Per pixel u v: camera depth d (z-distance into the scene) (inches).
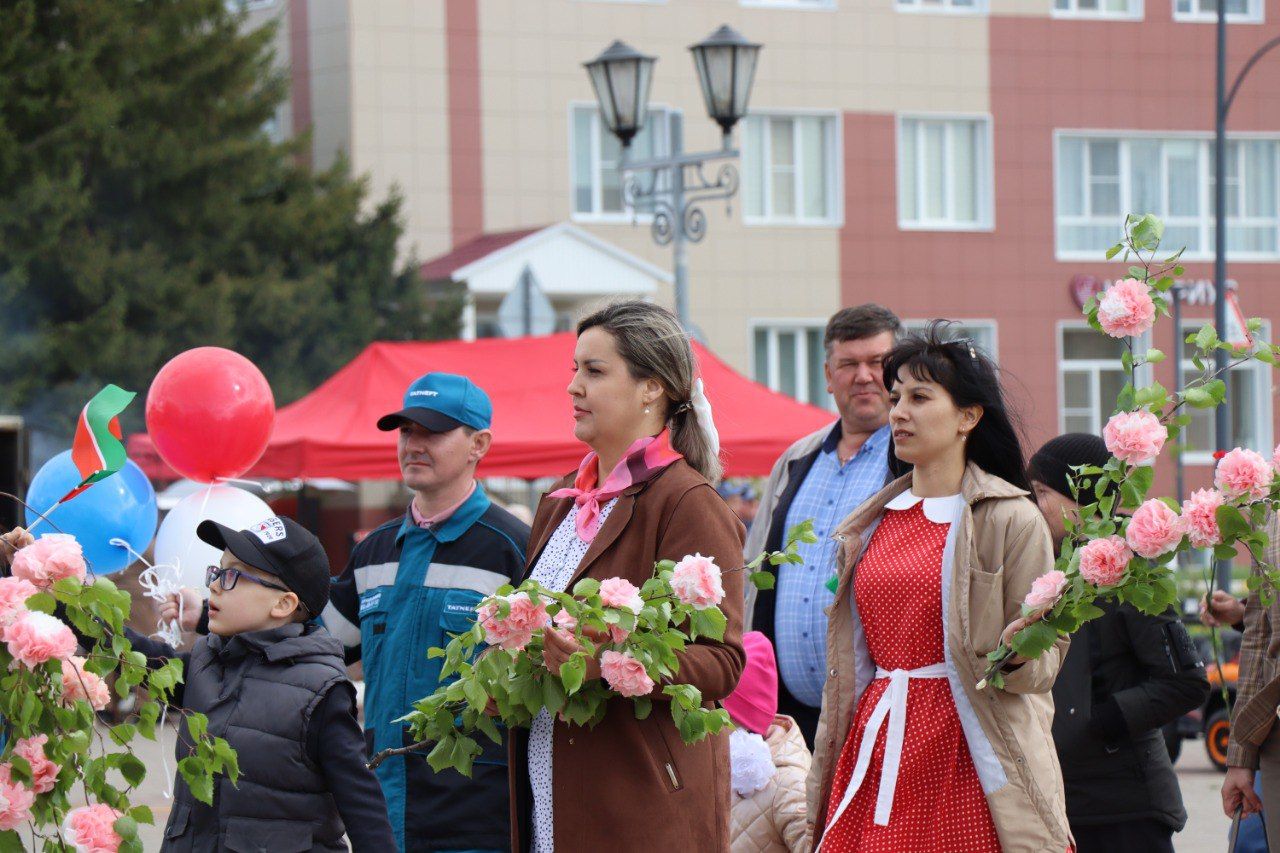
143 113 1391.5
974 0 1831.9
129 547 349.7
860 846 284.0
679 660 243.6
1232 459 268.1
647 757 248.4
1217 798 731.4
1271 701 334.6
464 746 251.6
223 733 267.6
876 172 1792.6
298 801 267.6
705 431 271.1
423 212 1657.2
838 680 296.7
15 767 208.4
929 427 287.6
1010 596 279.1
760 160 1763.0
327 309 1451.8
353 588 347.3
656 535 257.0
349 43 1635.1
